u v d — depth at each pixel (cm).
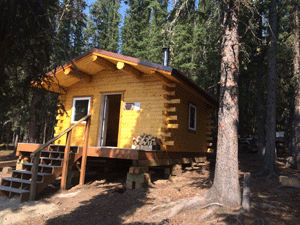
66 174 685
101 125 1012
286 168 1058
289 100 1675
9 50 431
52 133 2262
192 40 1653
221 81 560
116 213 504
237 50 569
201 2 725
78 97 1090
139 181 654
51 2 449
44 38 441
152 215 471
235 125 527
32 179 591
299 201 525
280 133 2358
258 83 1429
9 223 464
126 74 989
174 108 855
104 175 924
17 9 423
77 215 498
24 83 498
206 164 1200
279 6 1273
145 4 1888
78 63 944
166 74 780
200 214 462
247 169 1077
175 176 904
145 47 2173
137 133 910
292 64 1165
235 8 577
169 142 839
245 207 455
